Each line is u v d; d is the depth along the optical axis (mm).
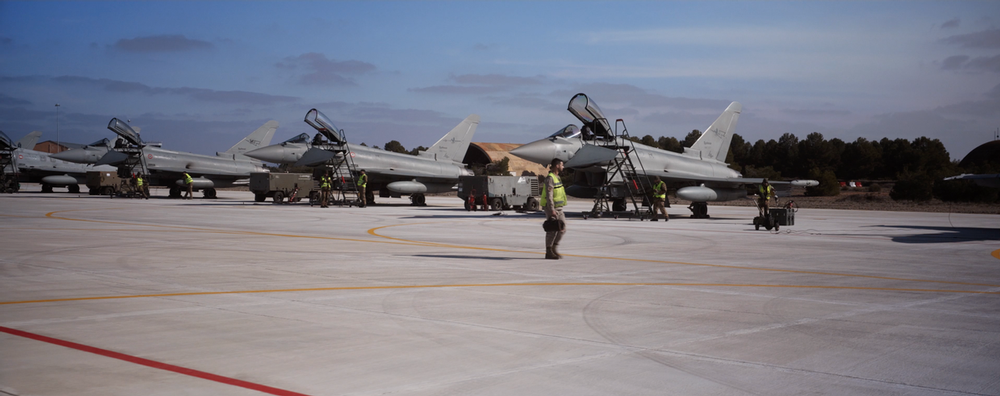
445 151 46000
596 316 7184
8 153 54312
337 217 26891
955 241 17938
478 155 122938
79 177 57906
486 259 12641
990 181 23250
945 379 4961
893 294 8859
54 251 13164
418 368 5105
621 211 30078
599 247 15516
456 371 5043
